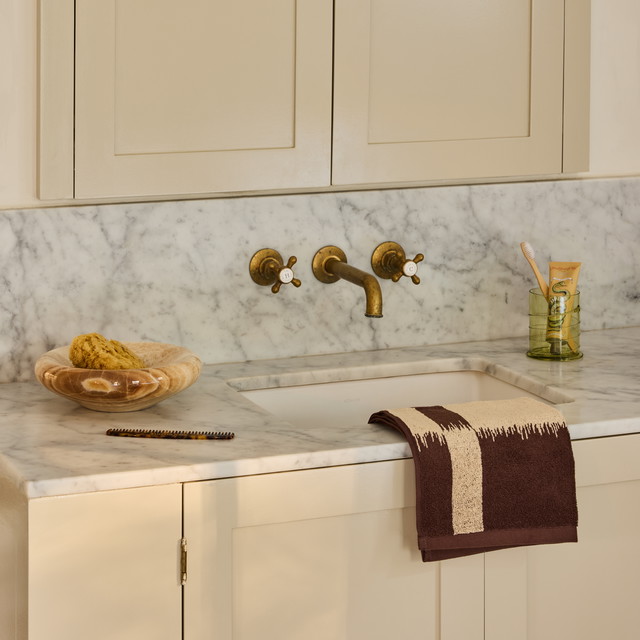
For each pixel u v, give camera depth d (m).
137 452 1.75
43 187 2.03
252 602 1.77
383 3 2.18
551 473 1.85
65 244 2.15
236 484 1.72
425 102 2.25
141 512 1.68
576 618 2.00
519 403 1.93
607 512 1.98
